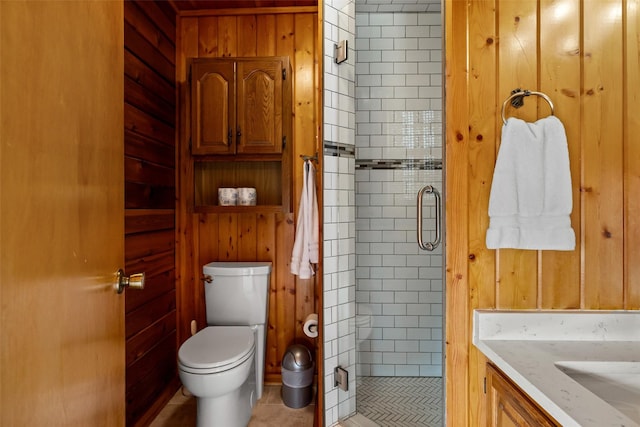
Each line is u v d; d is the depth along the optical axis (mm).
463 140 1081
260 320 2059
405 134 1836
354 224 1754
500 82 1085
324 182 1607
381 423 1577
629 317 1031
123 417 922
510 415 889
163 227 2066
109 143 854
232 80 2051
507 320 1044
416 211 1804
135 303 1740
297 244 1980
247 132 2053
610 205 1062
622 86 1064
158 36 2014
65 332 658
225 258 2250
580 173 1066
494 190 1031
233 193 2129
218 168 2242
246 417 1798
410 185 1827
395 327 1848
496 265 1086
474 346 1084
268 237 2248
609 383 880
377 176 1851
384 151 1853
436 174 1675
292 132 2178
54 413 620
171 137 2182
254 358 1994
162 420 1859
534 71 1082
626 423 616
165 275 2088
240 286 2033
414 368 1831
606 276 1064
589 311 1052
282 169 2088
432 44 1802
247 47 2246
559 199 1000
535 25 1082
